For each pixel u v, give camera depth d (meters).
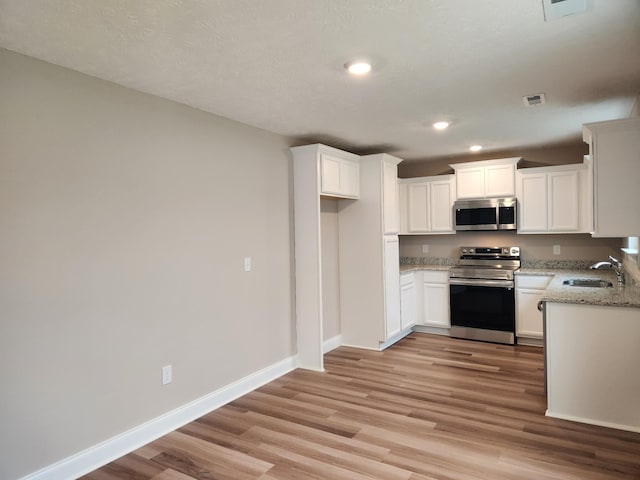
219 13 1.89
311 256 4.23
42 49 2.21
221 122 3.51
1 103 2.17
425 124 3.90
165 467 2.54
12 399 2.20
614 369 2.90
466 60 2.47
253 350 3.79
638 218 2.96
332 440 2.81
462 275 5.28
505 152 5.42
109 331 2.65
